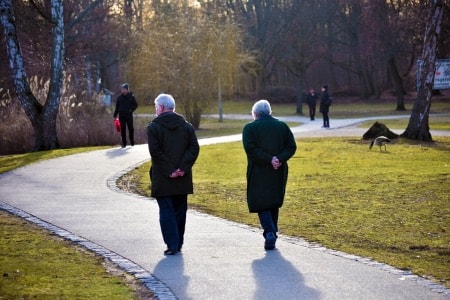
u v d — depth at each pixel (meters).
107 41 136.12
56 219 30.03
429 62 73.94
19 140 72.75
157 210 32.53
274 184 24.66
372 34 159.25
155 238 26.02
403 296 18.38
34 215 31.03
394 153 62.41
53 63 68.69
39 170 48.41
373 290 18.95
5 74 94.50
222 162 56.25
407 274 20.98
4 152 72.50
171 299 17.97
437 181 43.81
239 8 181.50
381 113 147.62
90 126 74.88
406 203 35.88
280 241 25.98
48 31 102.94
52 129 69.12
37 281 19.59
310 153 62.84
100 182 42.62
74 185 41.25
